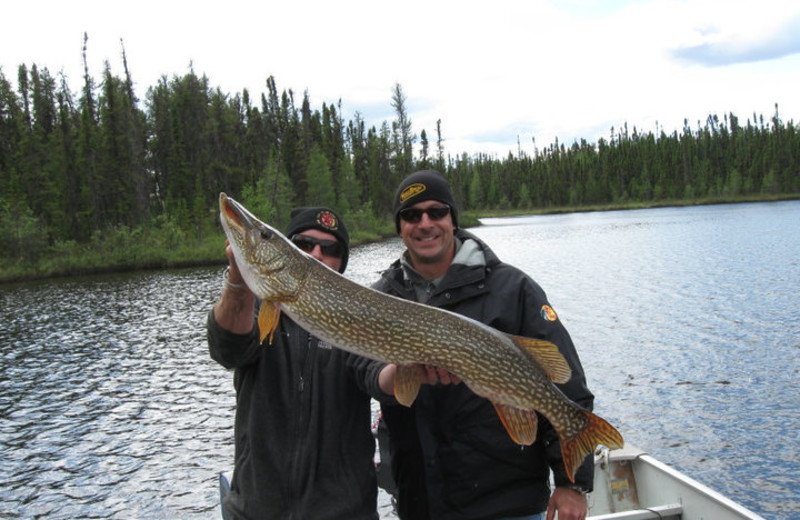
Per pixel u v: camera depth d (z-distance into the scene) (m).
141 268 43.78
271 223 59.31
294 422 3.13
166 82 76.62
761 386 11.57
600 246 42.94
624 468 5.73
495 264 3.53
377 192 87.44
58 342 18.44
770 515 7.36
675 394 11.32
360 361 3.29
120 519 7.91
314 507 3.01
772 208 88.81
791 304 18.97
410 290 3.81
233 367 3.16
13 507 8.25
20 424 11.34
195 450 9.95
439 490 3.32
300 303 3.21
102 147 60.09
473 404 3.26
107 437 10.59
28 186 56.91
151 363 15.44
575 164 149.00
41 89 68.62
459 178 119.00
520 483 3.25
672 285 24.08
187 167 67.56
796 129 132.25
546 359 3.09
